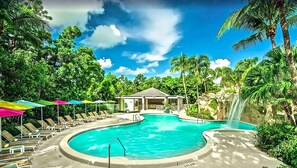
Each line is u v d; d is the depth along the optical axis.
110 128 17.56
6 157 7.25
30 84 15.25
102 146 12.94
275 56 10.08
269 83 9.55
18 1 14.64
